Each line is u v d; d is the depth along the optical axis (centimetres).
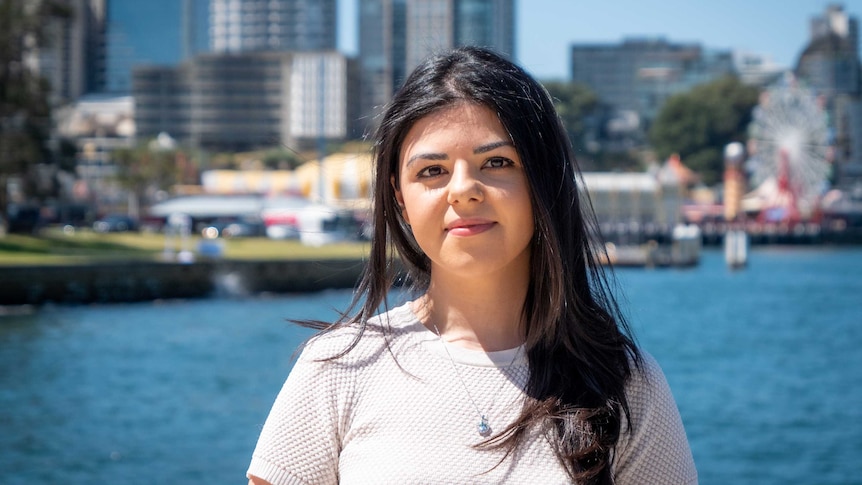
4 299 3759
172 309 3997
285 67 16162
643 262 7656
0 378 2364
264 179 9638
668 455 230
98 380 2359
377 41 18525
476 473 216
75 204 9762
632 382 231
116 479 1431
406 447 219
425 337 233
